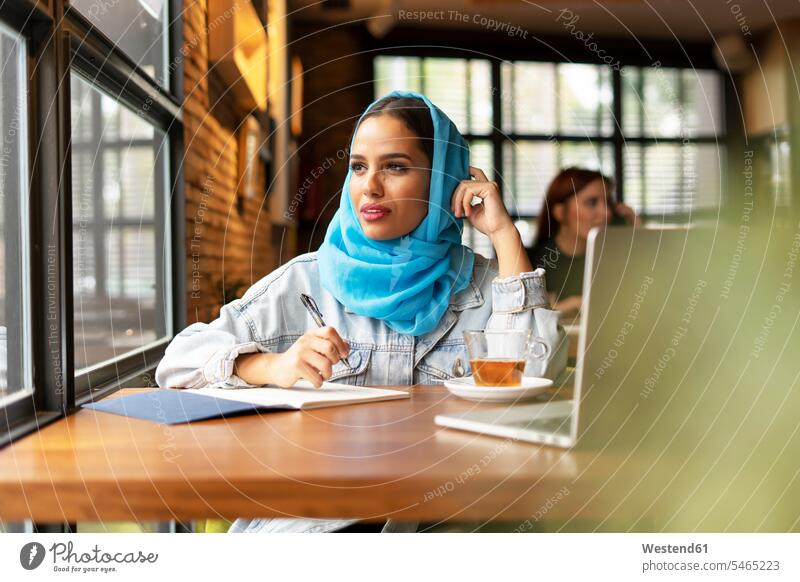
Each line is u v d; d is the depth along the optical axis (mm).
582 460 660
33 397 1084
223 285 3062
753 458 688
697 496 651
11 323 1189
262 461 670
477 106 5664
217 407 909
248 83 3211
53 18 1225
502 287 1248
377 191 1318
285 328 1325
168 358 1119
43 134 1210
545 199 2588
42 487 617
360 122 1356
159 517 618
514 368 953
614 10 5402
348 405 958
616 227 676
